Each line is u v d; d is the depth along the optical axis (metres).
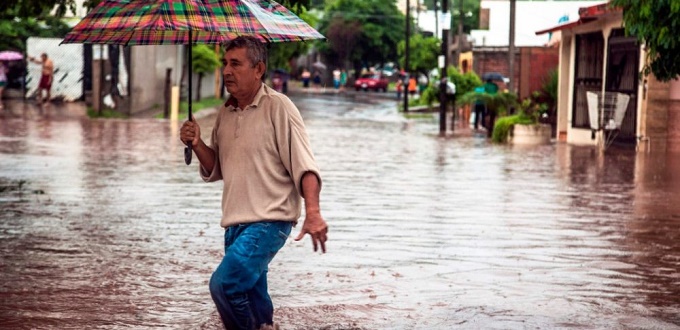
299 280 8.80
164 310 7.66
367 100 63.28
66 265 9.36
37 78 40.59
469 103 33.06
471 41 59.00
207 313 7.58
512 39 37.62
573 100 31.06
